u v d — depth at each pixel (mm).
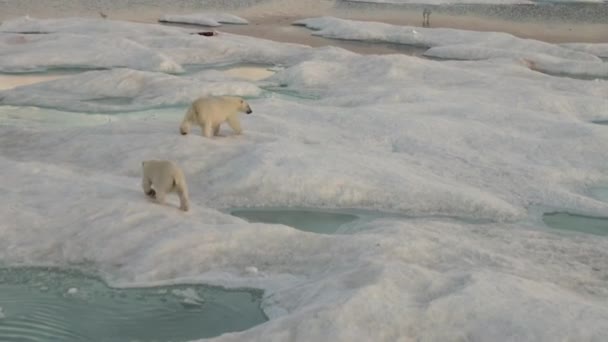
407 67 21188
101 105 16328
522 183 10617
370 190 9703
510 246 7898
